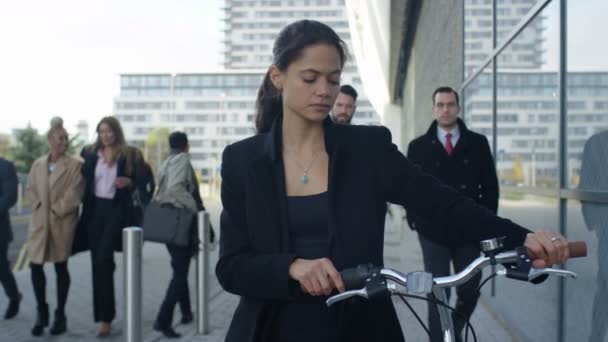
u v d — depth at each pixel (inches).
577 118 160.9
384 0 738.8
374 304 74.7
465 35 351.6
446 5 447.2
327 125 80.4
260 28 5698.8
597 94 146.0
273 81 81.1
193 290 354.6
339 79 77.2
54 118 245.9
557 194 176.4
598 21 143.4
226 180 80.2
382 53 1003.9
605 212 140.0
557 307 175.0
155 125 3745.1
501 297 258.8
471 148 197.9
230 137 3585.1
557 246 67.3
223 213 80.7
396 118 1472.7
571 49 164.6
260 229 76.6
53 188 244.7
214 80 3690.9
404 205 79.0
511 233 73.2
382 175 77.4
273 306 75.2
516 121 229.9
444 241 185.8
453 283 69.2
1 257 277.7
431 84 595.2
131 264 153.6
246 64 5713.6
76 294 342.3
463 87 354.6
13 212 1080.2
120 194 240.4
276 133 80.0
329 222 75.4
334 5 5546.3
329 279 68.0
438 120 201.9
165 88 3750.0
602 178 143.0
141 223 243.4
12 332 255.0
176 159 245.4
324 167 78.6
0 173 275.4
